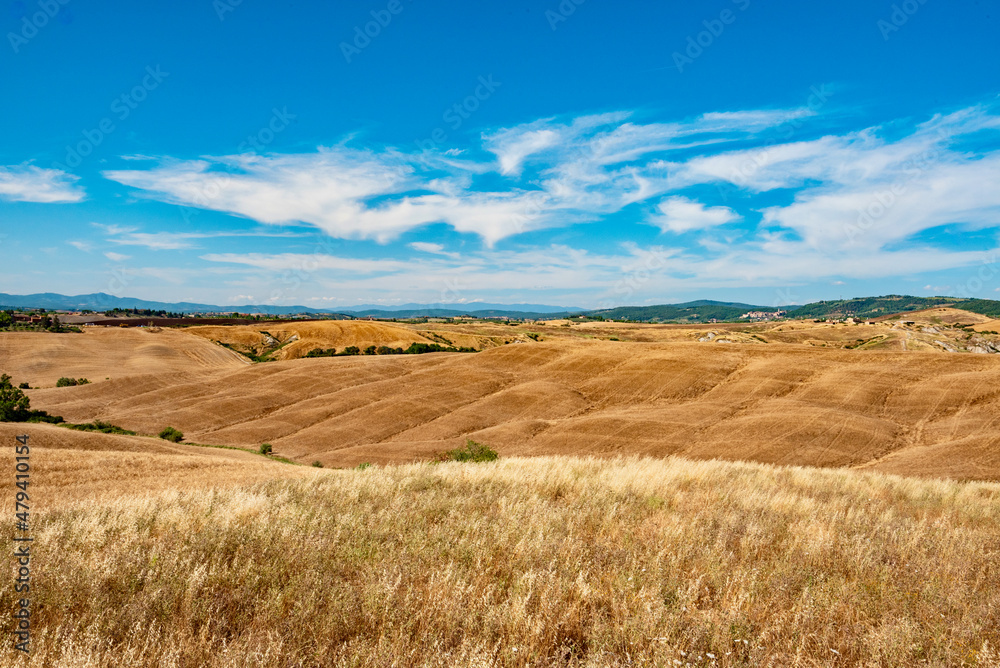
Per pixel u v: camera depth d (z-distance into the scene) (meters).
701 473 13.20
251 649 4.05
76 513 8.43
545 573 5.45
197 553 5.90
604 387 80.62
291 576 5.37
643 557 6.14
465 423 69.56
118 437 45.25
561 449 56.38
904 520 8.52
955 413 55.56
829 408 60.31
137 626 4.16
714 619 4.63
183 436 68.56
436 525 7.40
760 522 7.98
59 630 4.09
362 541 6.45
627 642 4.30
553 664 4.04
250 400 84.19
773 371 75.12
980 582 5.87
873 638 4.38
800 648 4.13
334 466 54.59
